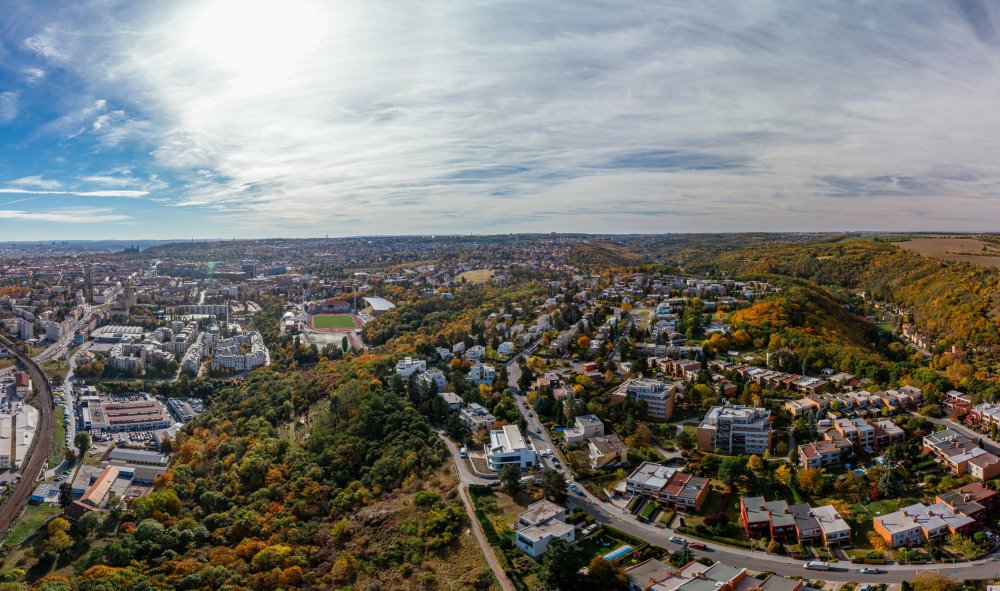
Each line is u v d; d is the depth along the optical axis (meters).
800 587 185.12
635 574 193.88
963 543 199.50
